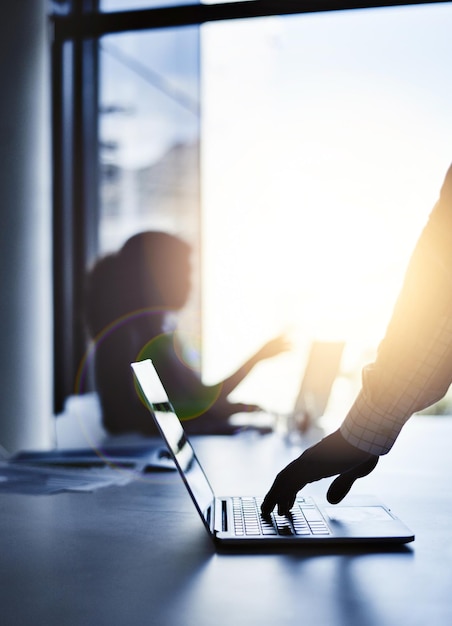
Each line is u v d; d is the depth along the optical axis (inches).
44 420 151.7
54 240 149.8
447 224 37.8
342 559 33.4
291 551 34.9
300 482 38.4
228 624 25.5
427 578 30.5
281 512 38.7
